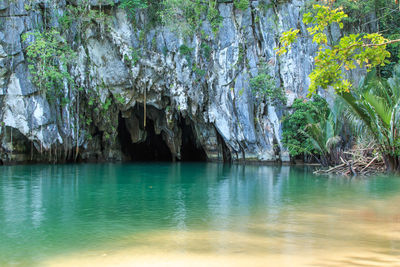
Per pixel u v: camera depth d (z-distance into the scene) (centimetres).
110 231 705
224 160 3019
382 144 1755
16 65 2420
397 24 2831
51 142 2527
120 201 1035
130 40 2669
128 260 542
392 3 2753
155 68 2697
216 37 2686
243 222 778
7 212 873
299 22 2717
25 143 2612
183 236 670
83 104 2775
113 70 2705
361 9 2753
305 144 2439
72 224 760
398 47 2705
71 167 2316
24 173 1861
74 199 1064
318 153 2402
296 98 2608
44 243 628
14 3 2425
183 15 2675
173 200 1053
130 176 1750
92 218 814
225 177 1714
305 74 2661
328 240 645
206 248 599
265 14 2722
